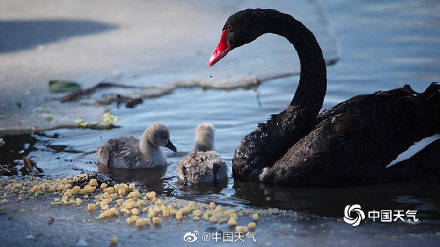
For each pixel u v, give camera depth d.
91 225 8.50
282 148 10.37
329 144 9.57
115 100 15.27
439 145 9.77
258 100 14.73
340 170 9.66
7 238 8.05
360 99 9.98
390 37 18.98
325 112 10.77
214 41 20.14
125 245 7.76
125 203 9.20
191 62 18.20
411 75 15.33
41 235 8.14
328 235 7.91
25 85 16.55
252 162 10.31
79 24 23.19
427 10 21.88
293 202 9.38
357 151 9.57
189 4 25.84
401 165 9.77
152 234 8.12
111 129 13.30
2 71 17.89
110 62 18.47
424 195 9.42
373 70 16.02
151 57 18.83
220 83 16.14
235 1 25.94
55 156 11.80
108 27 22.67
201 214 8.84
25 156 11.73
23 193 9.91
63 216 8.88
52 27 22.81
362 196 9.48
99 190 10.18
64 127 13.45
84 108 14.78
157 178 10.91
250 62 17.95
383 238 7.76
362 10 22.80
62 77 17.19
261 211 8.95
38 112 14.50
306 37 10.20
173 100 15.18
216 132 12.92
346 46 18.48
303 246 7.55
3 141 12.53
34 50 20.06
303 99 10.25
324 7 23.67
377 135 9.58
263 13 10.20
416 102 9.66
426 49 17.42
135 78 16.97
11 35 21.80
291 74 16.66
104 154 11.59
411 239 7.69
